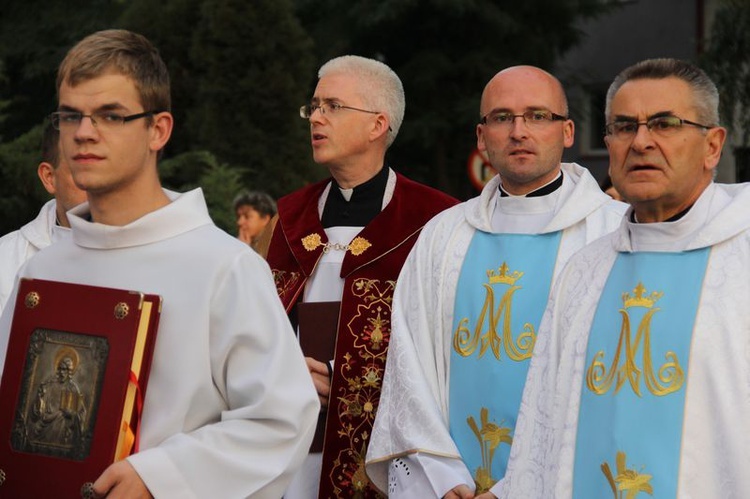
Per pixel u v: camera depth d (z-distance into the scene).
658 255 6.61
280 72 26.34
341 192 9.99
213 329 5.98
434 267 9.02
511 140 8.76
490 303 8.70
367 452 8.59
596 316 6.74
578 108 44.84
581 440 6.60
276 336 6.01
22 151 23.25
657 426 6.32
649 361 6.42
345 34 41.06
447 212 9.31
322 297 9.76
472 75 40.06
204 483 5.71
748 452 6.12
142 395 5.78
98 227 6.09
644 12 44.72
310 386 6.06
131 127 6.02
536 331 8.53
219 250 6.06
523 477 6.88
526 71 8.88
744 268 6.38
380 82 9.79
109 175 5.98
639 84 6.52
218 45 26.53
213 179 22.53
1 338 6.32
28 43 36.88
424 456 8.19
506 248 8.83
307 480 9.45
